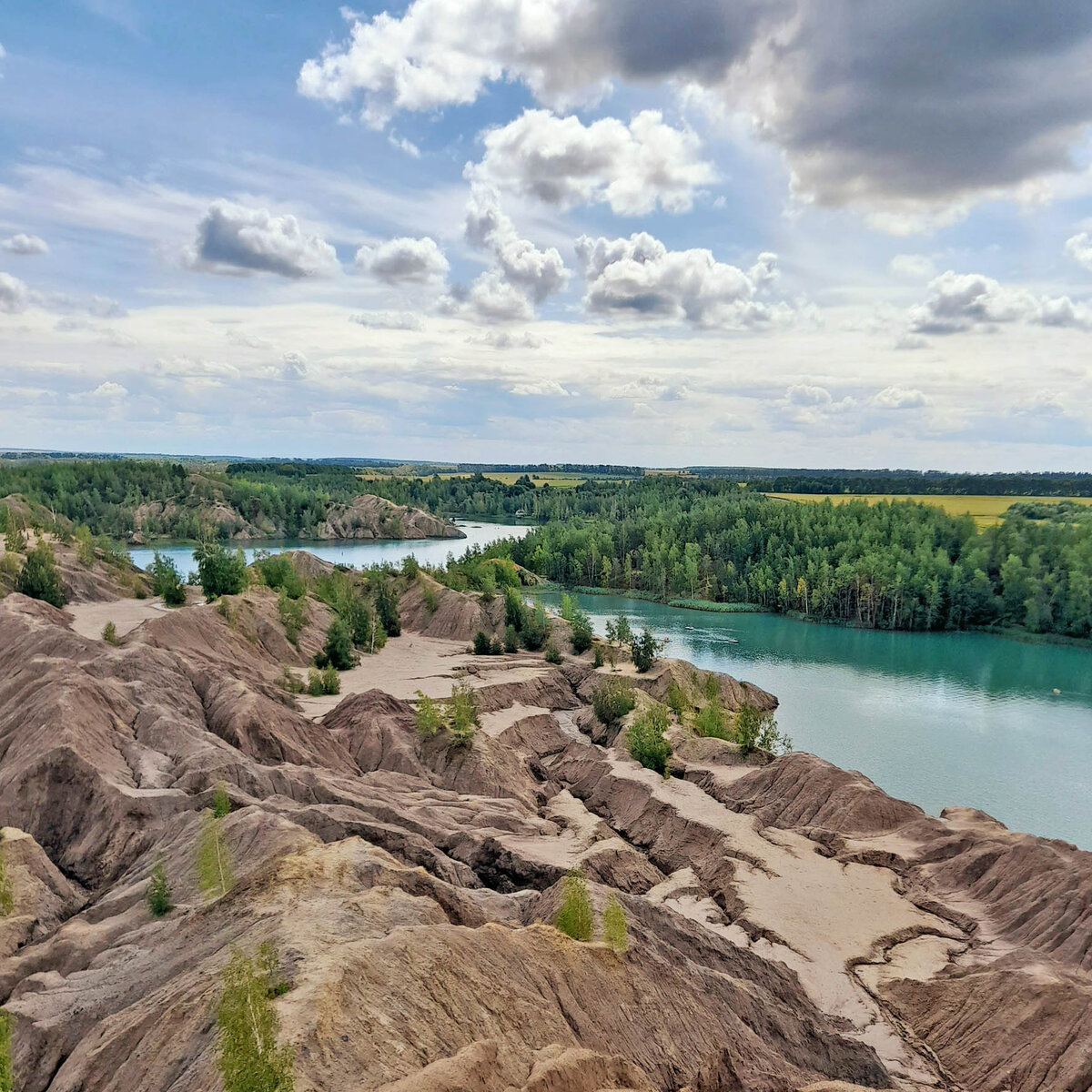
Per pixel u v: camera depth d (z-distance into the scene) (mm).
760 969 50719
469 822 70188
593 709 110812
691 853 70250
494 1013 34031
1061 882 58000
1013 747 105562
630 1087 33062
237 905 41344
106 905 47531
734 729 105438
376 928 37656
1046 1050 44656
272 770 65750
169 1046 30125
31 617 96688
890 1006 49969
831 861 67688
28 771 58156
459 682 116625
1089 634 179250
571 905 44906
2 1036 31984
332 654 126312
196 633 107688
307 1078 25562
